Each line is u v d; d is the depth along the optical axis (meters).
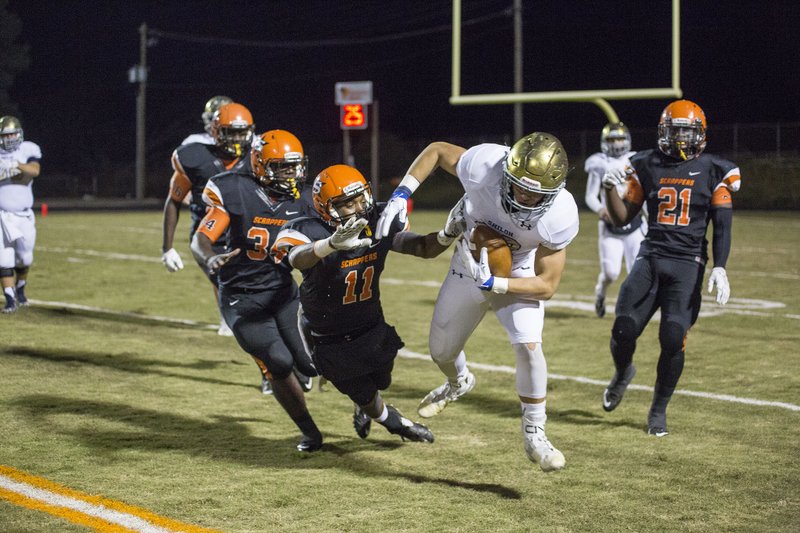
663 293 6.61
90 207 38.25
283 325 6.20
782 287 13.59
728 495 5.13
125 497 5.00
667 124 6.62
